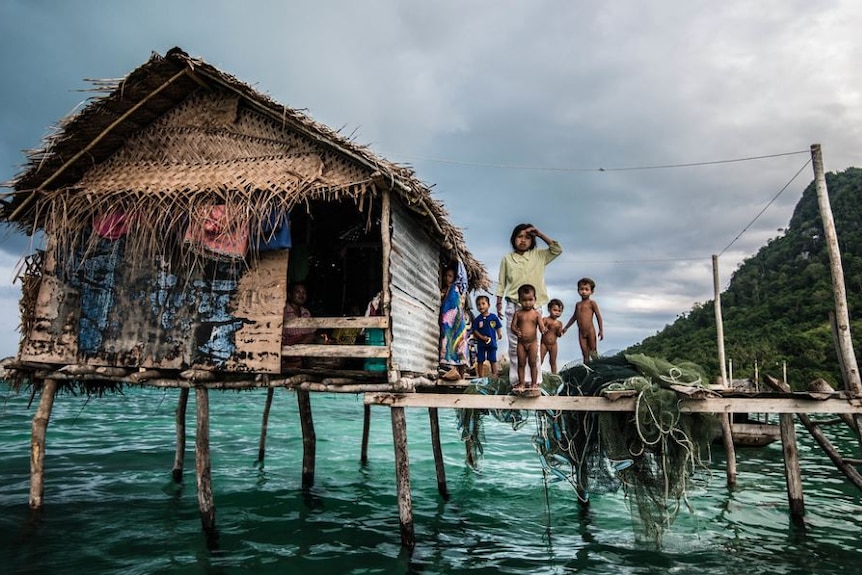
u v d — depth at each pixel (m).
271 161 8.88
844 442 23.78
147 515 9.48
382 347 7.89
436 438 11.81
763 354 70.00
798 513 9.20
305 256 10.12
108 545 7.96
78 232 9.15
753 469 15.53
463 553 8.18
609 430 7.70
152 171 9.34
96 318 8.95
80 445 15.96
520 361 8.17
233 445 17.14
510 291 8.90
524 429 23.52
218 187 8.40
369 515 10.05
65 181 9.75
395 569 7.43
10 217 9.74
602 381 8.10
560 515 10.38
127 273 8.92
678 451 7.58
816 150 9.70
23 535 8.23
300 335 9.06
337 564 7.54
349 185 8.06
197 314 8.55
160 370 8.66
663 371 8.20
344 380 8.02
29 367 9.24
